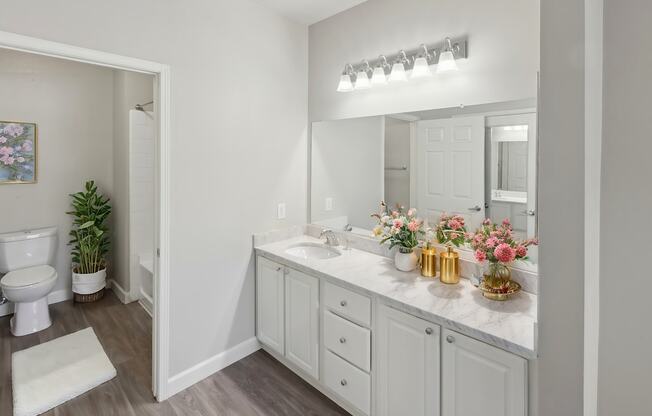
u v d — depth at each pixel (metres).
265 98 2.49
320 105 2.69
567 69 1.04
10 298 2.69
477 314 1.45
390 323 1.66
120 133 3.45
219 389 2.16
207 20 2.13
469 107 1.88
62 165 3.40
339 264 2.13
